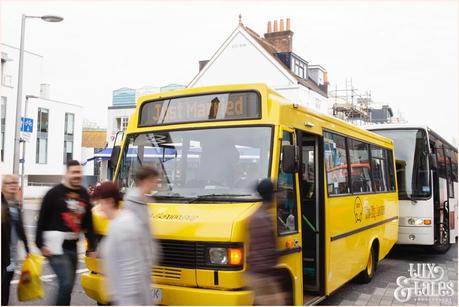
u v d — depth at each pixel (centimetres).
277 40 3800
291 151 596
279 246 595
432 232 1277
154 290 566
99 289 611
